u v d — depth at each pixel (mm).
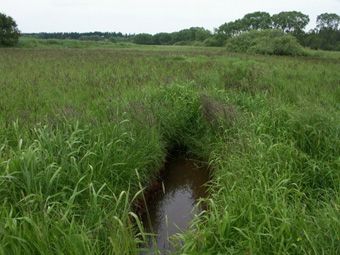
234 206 3281
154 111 6277
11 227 2537
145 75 10203
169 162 6094
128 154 4496
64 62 15609
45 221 2662
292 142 4586
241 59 19016
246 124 5395
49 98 6824
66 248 2586
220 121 5793
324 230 2779
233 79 9656
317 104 6000
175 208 4551
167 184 5281
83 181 3629
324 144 4441
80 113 5121
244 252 2674
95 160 4023
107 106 5961
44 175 3322
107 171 4055
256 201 3191
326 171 4000
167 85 8023
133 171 4391
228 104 6297
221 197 3914
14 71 11414
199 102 6938
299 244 2674
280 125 5230
